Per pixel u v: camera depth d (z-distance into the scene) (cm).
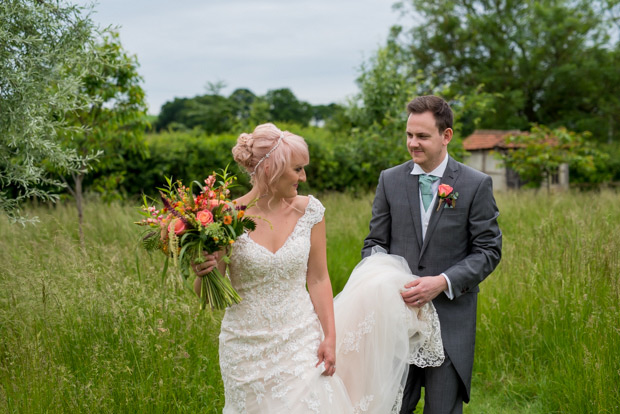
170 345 373
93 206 830
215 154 1195
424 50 3070
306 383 254
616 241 456
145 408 326
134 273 473
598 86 2848
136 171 1156
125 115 738
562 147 1324
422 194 312
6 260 476
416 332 298
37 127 405
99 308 394
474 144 2125
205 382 370
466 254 306
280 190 261
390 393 284
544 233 553
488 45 2953
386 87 1212
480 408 398
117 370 341
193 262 248
